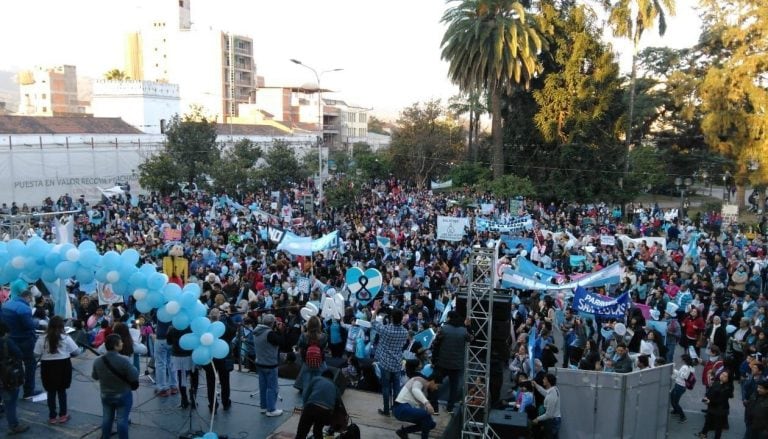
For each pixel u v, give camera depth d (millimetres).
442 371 10180
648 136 63031
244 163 45094
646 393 10852
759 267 20953
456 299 10883
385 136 136875
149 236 23547
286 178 49750
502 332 10508
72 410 9383
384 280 18359
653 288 17906
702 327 15906
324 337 9406
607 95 44531
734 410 13938
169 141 47375
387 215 34125
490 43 42188
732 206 35094
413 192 49656
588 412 10773
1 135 41125
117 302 14094
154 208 33500
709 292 17672
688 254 22406
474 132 66812
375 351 11180
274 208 35938
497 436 10148
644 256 22281
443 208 37062
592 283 16688
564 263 21938
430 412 8664
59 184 43156
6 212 33281
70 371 8906
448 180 53562
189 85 103500
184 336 8688
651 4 43625
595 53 44656
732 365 13531
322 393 7828
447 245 23688
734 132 43625
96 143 46219
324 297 13922
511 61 41719
